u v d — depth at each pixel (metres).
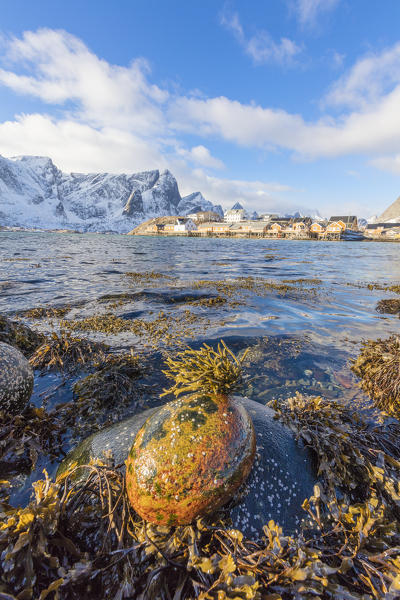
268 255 35.41
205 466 1.72
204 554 1.63
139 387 3.99
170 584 1.50
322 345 5.84
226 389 2.11
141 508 1.73
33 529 1.52
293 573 1.47
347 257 34.75
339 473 2.15
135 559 1.58
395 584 1.41
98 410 3.41
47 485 1.76
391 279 16.64
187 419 1.91
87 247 42.06
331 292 12.18
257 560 1.58
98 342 5.67
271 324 7.35
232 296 10.96
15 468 2.45
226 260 27.98
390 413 3.49
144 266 21.17
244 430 1.96
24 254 27.56
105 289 11.91
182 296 10.73
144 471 1.75
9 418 2.81
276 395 3.94
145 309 8.91
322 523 1.85
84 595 1.45
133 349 5.50
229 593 1.38
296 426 2.55
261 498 1.91
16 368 3.00
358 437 2.57
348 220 132.62
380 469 2.11
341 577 1.55
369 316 8.29
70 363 4.64
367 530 1.67
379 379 3.93
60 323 7.11
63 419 3.20
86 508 1.79
